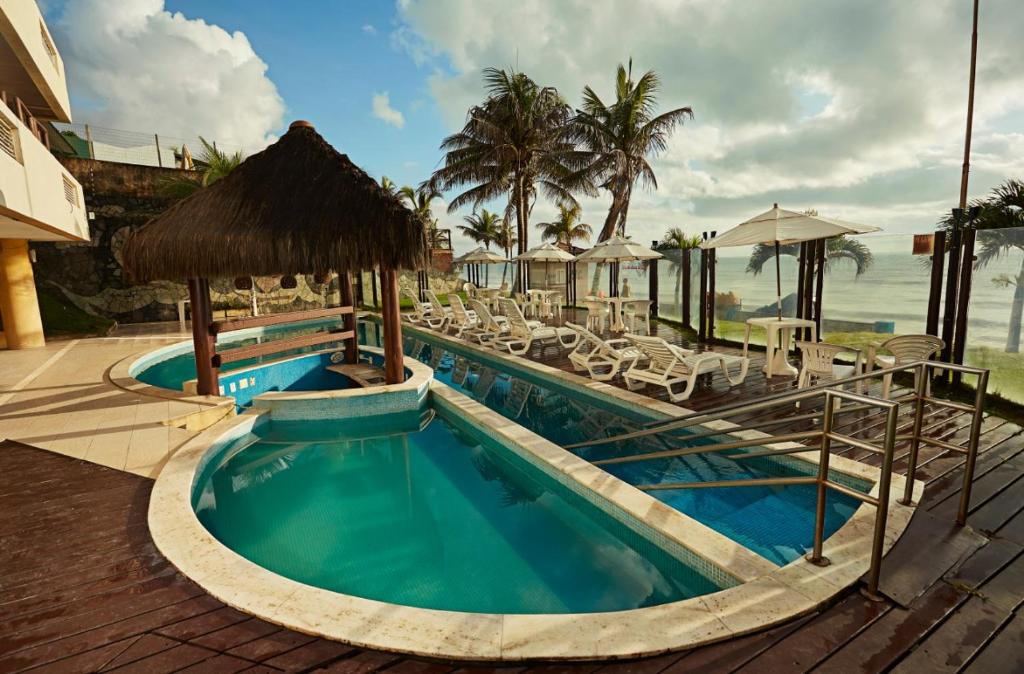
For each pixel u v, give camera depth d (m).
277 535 3.76
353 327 9.45
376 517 4.05
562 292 22.59
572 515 4.07
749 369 7.54
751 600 2.30
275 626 2.24
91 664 2.03
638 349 7.01
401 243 6.22
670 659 1.99
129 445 4.80
